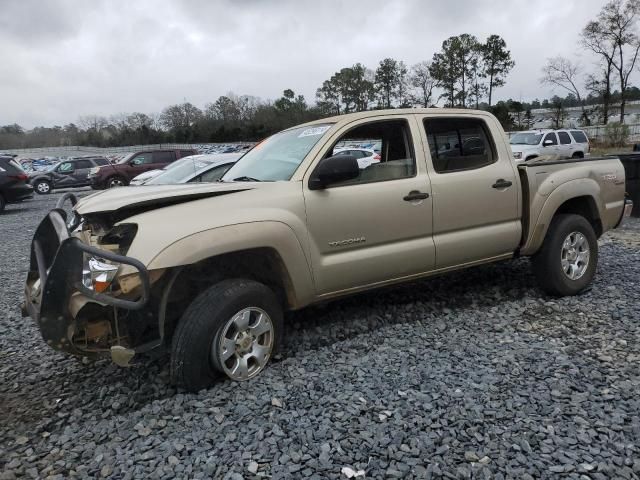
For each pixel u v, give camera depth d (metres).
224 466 2.61
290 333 4.36
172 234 3.16
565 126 53.72
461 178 4.43
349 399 3.20
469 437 2.77
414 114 4.38
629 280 5.62
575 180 5.09
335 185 3.89
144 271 2.97
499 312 4.73
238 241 3.33
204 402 3.20
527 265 6.25
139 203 3.31
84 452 2.81
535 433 2.79
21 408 3.38
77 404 3.39
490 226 4.65
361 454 2.65
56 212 3.60
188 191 3.48
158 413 3.15
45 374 3.90
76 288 2.99
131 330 3.23
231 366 3.43
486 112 4.85
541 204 4.83
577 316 4.58
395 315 4.73
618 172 5.64
